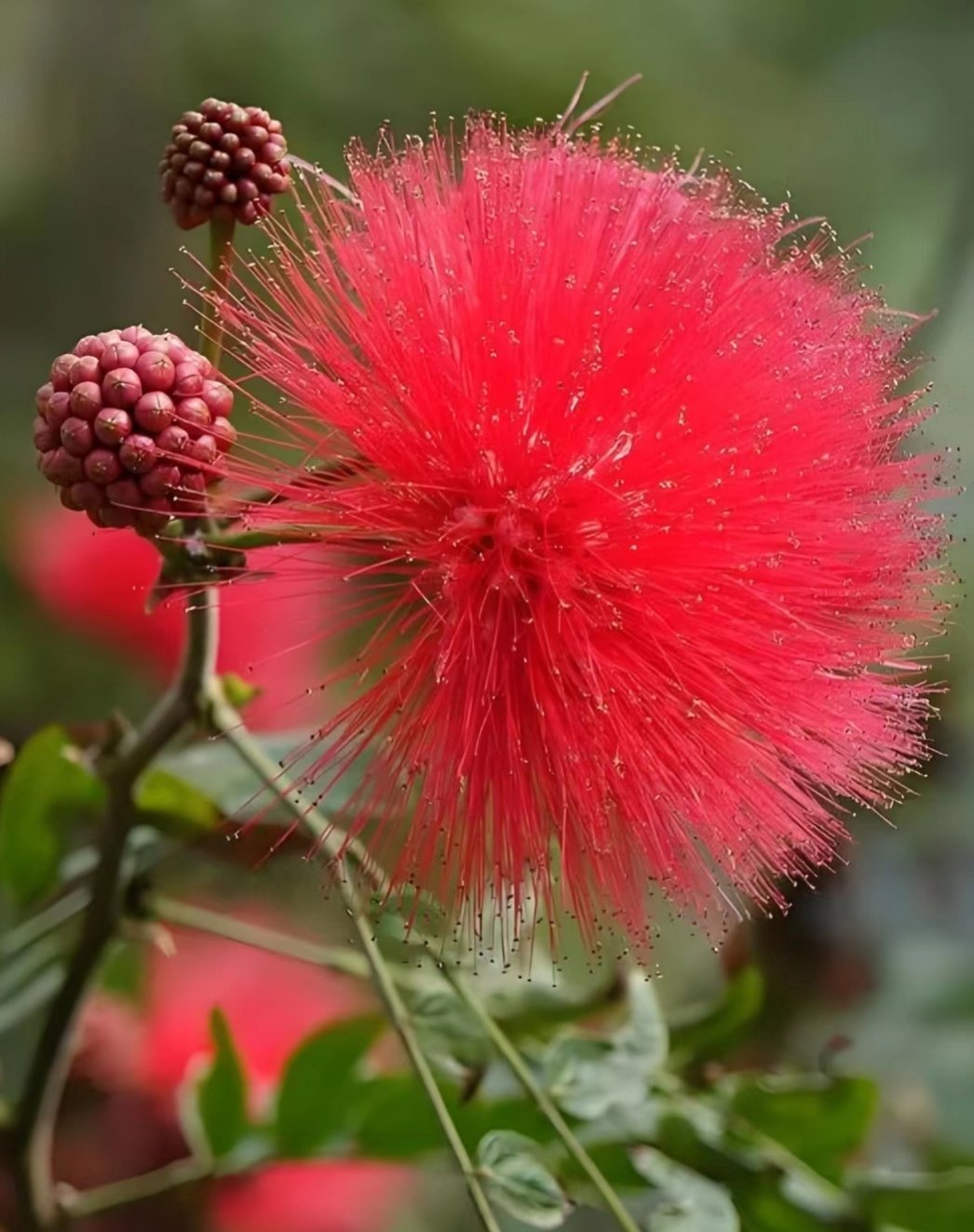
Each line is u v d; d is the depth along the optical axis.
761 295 0.37
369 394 0.36
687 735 0.36
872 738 0.37
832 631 0.37
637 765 0.36
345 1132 0.40
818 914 0.45
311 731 0.40
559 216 0.36
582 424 0.36
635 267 0.36
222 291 0.37
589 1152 0.39
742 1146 0.39
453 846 0.36
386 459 0.36
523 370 0.36
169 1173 0.40
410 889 0.38
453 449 0.36
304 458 0.36
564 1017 0.40
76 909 0.40
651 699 0.36
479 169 0.36
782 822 0.37
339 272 0.37
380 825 0.36
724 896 0.37
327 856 0.37
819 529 0.36
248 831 0.39
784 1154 0.39
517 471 0.36
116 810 0.38
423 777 0.37
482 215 0.36
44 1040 0.39
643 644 0.36
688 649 0.36
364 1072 0.40
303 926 0.44
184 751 0.39
